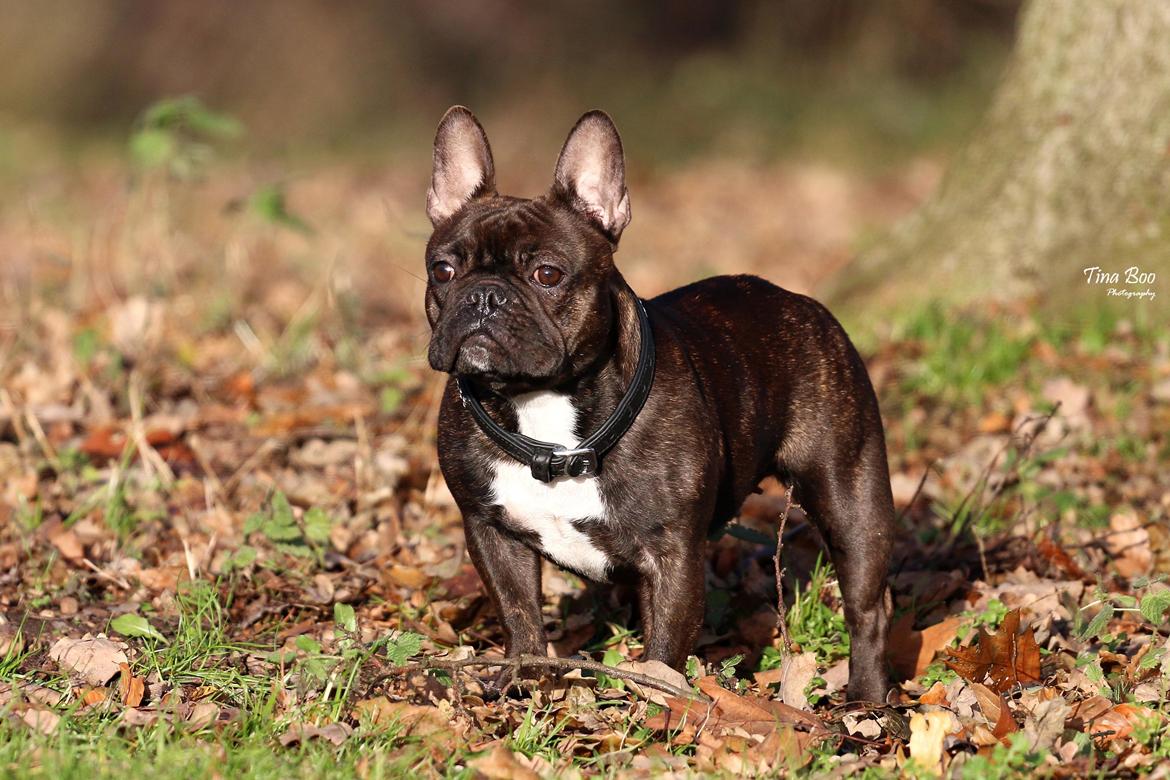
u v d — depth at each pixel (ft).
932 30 101.96
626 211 20.18
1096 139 36.06
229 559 23.63
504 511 19.60
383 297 48.14
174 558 24.85
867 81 99.04
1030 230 36.70
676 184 78.02
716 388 20.33
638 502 19.10
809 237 62.28
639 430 19.12
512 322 18.52
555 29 122.42
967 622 22.11
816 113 95.20
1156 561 25.20
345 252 53.67
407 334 38.81
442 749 17.72
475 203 20.45
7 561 24.82
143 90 124.88
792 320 22.03
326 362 36.35
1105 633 21.67
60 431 30.60
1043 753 17.19
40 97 122.31
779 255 57.98
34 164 89.51
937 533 26.12
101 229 54.54
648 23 121.49
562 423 19.11
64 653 20.45
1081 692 19.70
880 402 33.12
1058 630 22.34
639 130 97.81
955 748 18.12
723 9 119.96
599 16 122.42
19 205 67.21
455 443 19.86
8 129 108.37
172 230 47.29
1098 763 17.58
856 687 20.89
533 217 19.48
